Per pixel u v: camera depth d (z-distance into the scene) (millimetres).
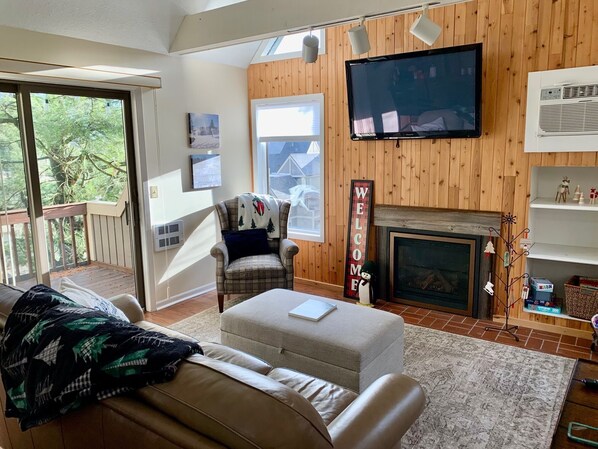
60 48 3178
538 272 3814
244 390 1138
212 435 1094
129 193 3955
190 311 4133
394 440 1420
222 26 3600
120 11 3342
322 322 2592
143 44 3742
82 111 3564
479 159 3654
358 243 4344
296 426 1057
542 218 3754
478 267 3775
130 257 4035
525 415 2436
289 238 4910
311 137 4594
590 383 1813
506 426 2346
